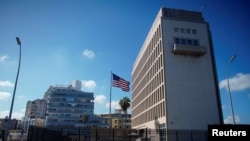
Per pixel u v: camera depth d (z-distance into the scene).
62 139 39.03
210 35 50.50
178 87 44.50
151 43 58.50
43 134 28.27
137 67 83.25
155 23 54.69
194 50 46.31
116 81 43.41
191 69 46.38
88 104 139.12
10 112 22.80
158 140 45.50
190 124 42.16
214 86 45.94
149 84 59.06
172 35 48.16
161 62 47.84
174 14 51.62
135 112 82.44
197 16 52.78
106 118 133.50
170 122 41.72
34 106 194.62
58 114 133.00
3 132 21.95
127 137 51.25
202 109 43.72
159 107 47.59
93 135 49.03
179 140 40.66
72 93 138.75
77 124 133.00
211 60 48.03
